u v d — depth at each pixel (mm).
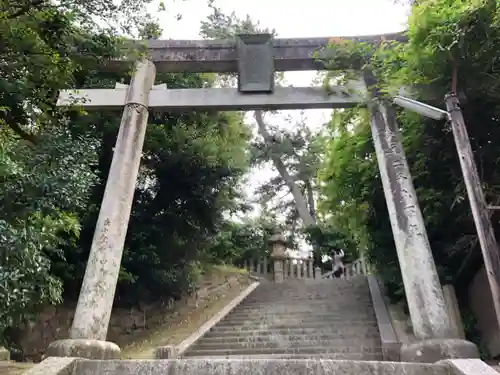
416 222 5855
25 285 5105
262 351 7102
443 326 5094
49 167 5168
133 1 4672
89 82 8398
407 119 7297
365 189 8195
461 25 5492
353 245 16016
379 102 6934
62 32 4234
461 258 7344
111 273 5539
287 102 7254
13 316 5672
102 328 5188
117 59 7289
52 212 5125
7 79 4258
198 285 12039
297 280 14156
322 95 7258
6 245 4547
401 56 6816
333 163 8820
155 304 10461
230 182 11352
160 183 10461
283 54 7660
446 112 4926
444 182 7227
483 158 6625
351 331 7879
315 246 17312
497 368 5219
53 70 4410
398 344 6484
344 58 7344
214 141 10562
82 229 8508
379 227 8461
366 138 8180
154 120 9867
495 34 5418
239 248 16469
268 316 9367
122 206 6035
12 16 3977
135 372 4199
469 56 5750
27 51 4148
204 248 11734
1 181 4703
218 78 11844
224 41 7805
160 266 10047
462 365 4000
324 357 6605
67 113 5820
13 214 4777
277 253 15969
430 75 6336
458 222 7125
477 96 6383
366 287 11109
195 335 7941
